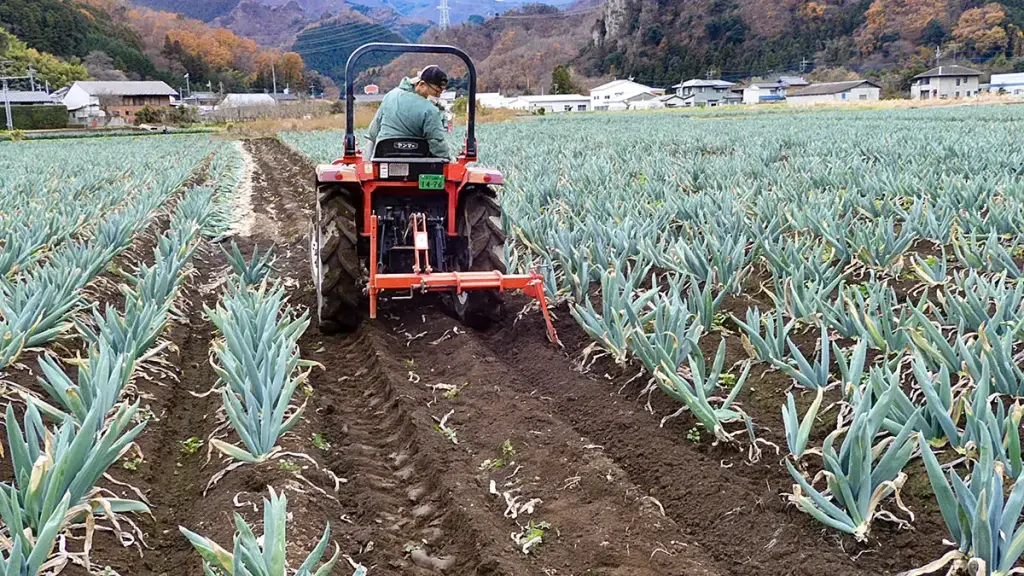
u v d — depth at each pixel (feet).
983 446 11.21
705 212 32.22
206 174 70.38
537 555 12.62
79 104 310.04
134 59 414.21
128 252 32.83
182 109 252.42
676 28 448.65
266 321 18.53
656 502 13.87
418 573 12.44
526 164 59.57
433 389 18.97
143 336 18.90
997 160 43.68
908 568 11.55
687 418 16.51
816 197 34.27
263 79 472.44
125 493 13.96
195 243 31.19
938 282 23.38
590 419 17.46
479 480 14.87
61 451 11.81
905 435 11.93
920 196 35.32
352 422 17.85
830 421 15.71
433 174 21.90
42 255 27.96
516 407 17.60
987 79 319.88
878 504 12.84
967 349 15.61
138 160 78.89
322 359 21.62
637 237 27.99
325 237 22.21
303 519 13.07
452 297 24.30
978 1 374.63
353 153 22.85
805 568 11.75
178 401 18.88
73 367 19.53
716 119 147.74
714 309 22.09
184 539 13.21
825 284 22.98
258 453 14.71
